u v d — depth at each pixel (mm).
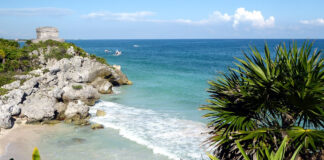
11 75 32438
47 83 32750
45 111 22844
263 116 7191
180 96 33656
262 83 6957
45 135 20156
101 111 25656
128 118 24297
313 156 6066
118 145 18234
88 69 37500
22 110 23594
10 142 18906
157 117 24578
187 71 59188
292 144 6141
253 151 6301
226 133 6848
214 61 84250
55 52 42812
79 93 28234
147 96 34000
